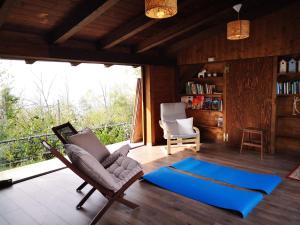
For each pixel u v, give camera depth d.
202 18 4.04
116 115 7.91
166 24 4.40
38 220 2.51
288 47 4.25
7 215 2.61
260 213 2.53
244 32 3.62
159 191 3.12
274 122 4.59
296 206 2.65
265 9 4.27
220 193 2.97
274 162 4.15
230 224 2.34
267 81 4.60
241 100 5.01
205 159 4.40
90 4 3.02
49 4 3.02
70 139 2.94
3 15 2.61
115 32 4.09
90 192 2.82
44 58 3.71
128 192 3.10
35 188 3.29
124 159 2.93
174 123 5.00
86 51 4.16
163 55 5.76
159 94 5.63
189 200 2.85
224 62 5.26
